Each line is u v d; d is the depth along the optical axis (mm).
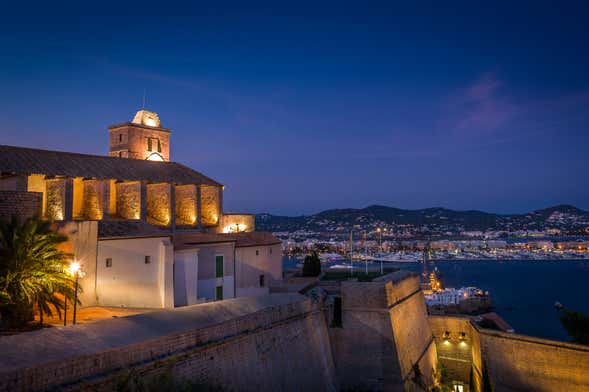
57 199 45625
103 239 33219
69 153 51312
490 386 39594
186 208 57719
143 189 51844
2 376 13812
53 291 25016
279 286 46094
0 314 23406
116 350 17500
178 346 20641
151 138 68688
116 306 33094
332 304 39812
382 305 38250
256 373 26172
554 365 35531
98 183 49781
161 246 34281
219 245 41438
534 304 162750
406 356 39719
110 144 68062
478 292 150250
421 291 52344
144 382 18031
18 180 42500
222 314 26312
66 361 15641
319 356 35125
